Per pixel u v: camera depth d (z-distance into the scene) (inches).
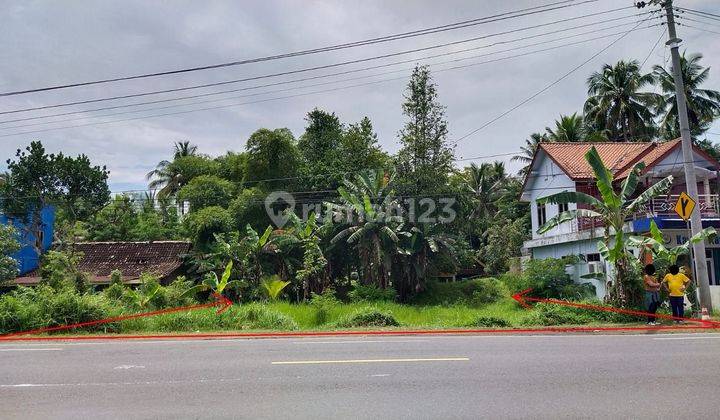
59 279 1018.7
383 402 264.4
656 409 251.0
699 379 311.4
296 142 1509.6
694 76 1547.7
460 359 378.3
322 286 1309.1
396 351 418.9
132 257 1293.1
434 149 1392.7
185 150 2283.5
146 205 1761.8
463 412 246.7
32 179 1347.2
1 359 398.0
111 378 325.7
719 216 909.2
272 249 1229.7
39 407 263.1
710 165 996.6
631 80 1612.9
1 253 1073.5
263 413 247.1
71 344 489.1
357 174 1339.8
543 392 282.7
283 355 402.6
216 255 1210.6
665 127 1593.3
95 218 1588.3
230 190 1465.3
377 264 1235.2
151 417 243.3
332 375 326.3
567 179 1081.4
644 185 1029.2
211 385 303.7
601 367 346.6
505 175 2171.5
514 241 1643.7
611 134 1707.7
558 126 1831.9
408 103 1395.2
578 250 1035.3
